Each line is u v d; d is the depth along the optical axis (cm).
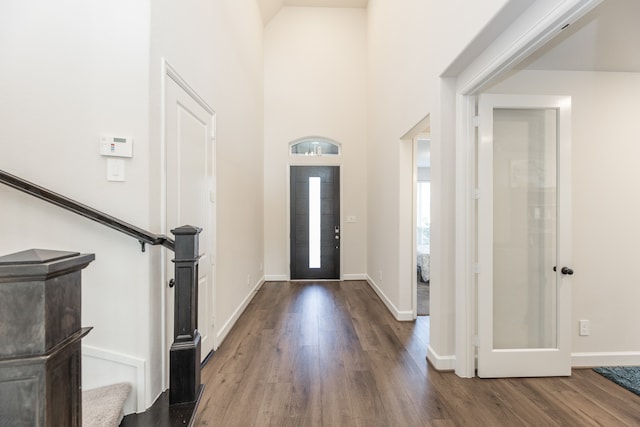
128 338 157
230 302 309
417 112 275
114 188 156
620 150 240
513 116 224
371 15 481
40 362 56
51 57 151
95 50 154
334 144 544
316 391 199
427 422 170
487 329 215
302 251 532
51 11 151
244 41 370
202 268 232
